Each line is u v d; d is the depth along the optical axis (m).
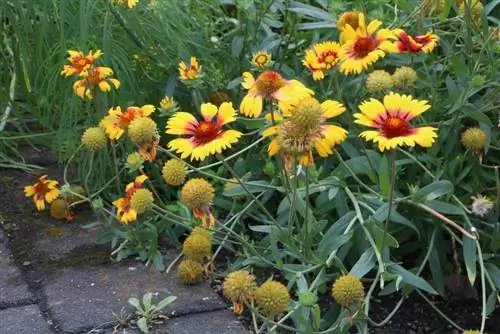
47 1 2.01
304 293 1.53
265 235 1.86
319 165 1.84
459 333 1.69
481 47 1.86
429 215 1.75
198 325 1.68
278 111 1.70
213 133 1.60
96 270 1.80
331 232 1.67
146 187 1.96
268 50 1.98
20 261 1.83
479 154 1.74
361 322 1.60
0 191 2.03
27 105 2.11
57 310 1.71
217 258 1.82
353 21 1.82
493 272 1.69
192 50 2.00
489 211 1.72
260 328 1.63
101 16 2.01
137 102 1.98
